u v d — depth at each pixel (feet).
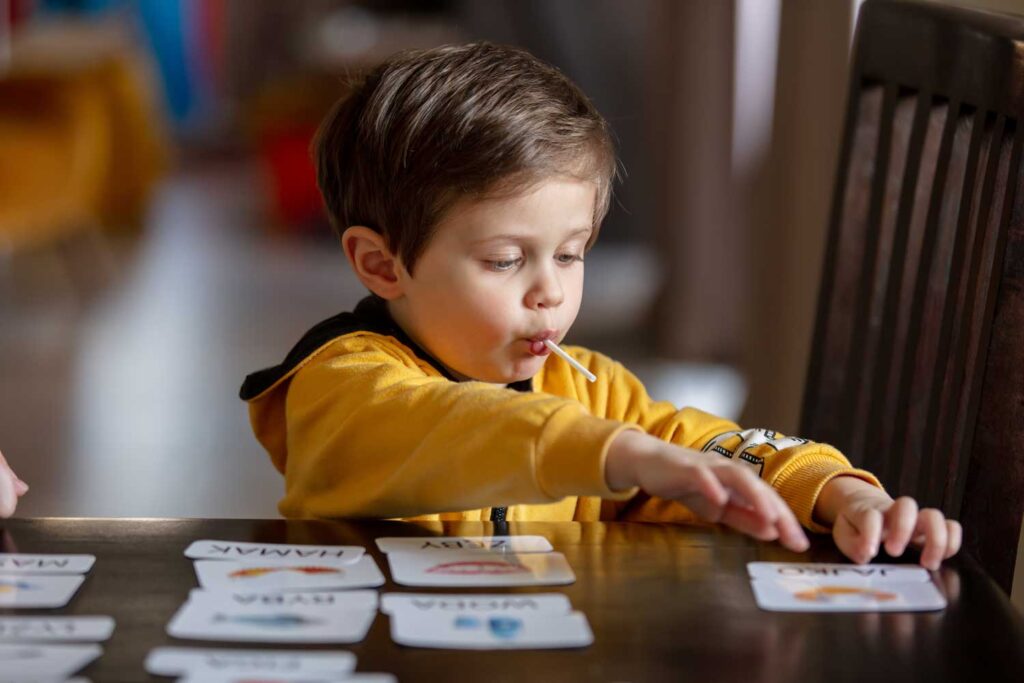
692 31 13.39
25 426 11.16
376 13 24.57
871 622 2.41
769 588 2.55
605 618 2.38
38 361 13.37
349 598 2.43
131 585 2.49
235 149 28.40
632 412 4.05
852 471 3.16
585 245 3.71
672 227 13.96
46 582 2.49
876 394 4.15
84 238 18.03
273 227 21.11
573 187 3.49
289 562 2.62
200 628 2.27
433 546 2.75
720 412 12.12
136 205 20.52
